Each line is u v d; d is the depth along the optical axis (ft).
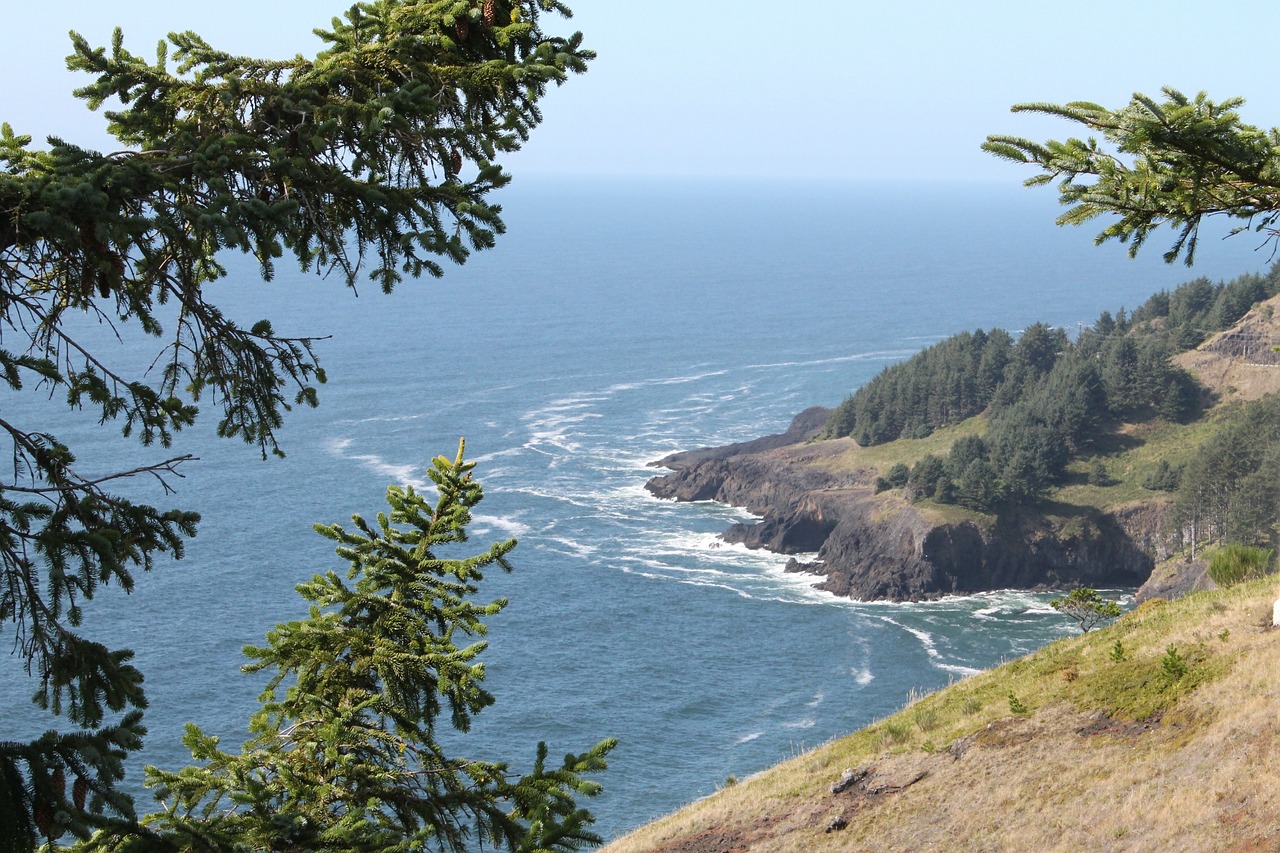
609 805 255.50
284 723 42.04
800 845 81.35
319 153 25.90
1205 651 81.20
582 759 37.83
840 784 88.48
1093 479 498.69
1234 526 421.59
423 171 27.58
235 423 26.27
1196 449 510.58
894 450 561.02
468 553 427.74
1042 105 42.29
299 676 38.40
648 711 308.60
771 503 515.91
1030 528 454.81
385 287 26.61
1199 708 74.13
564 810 36.52
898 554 437.17
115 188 23.25
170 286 25.00
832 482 522.06
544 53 28.37
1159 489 483.92
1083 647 96.32
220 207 23.53
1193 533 445.78
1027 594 436.76
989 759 81.51
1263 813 58.75
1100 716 80.48
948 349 621.72
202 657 307.58
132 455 499.51
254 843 30.07
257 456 534.78
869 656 360.28
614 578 414.00
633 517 493.36
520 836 35.94
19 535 21.84
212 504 458.50
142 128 26.84
